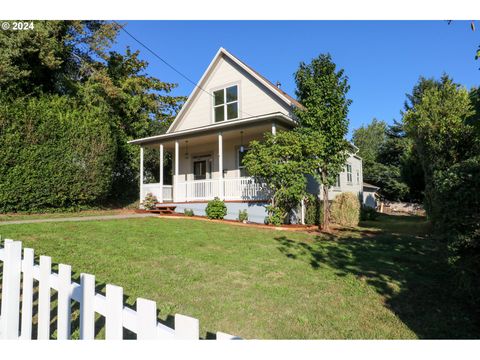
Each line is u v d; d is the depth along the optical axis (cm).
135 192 1892
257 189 1200
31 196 1134
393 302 381
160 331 143
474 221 348
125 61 2277
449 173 387
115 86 1950
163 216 1248
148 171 2042
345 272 507
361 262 578
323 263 564
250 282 441
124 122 2011
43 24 1370
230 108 1566
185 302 361
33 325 285
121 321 163
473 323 325
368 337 291
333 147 1086
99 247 602
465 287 371
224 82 1599
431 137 775
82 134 1273
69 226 827
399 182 2873
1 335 238
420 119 805
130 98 2048
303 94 1166
